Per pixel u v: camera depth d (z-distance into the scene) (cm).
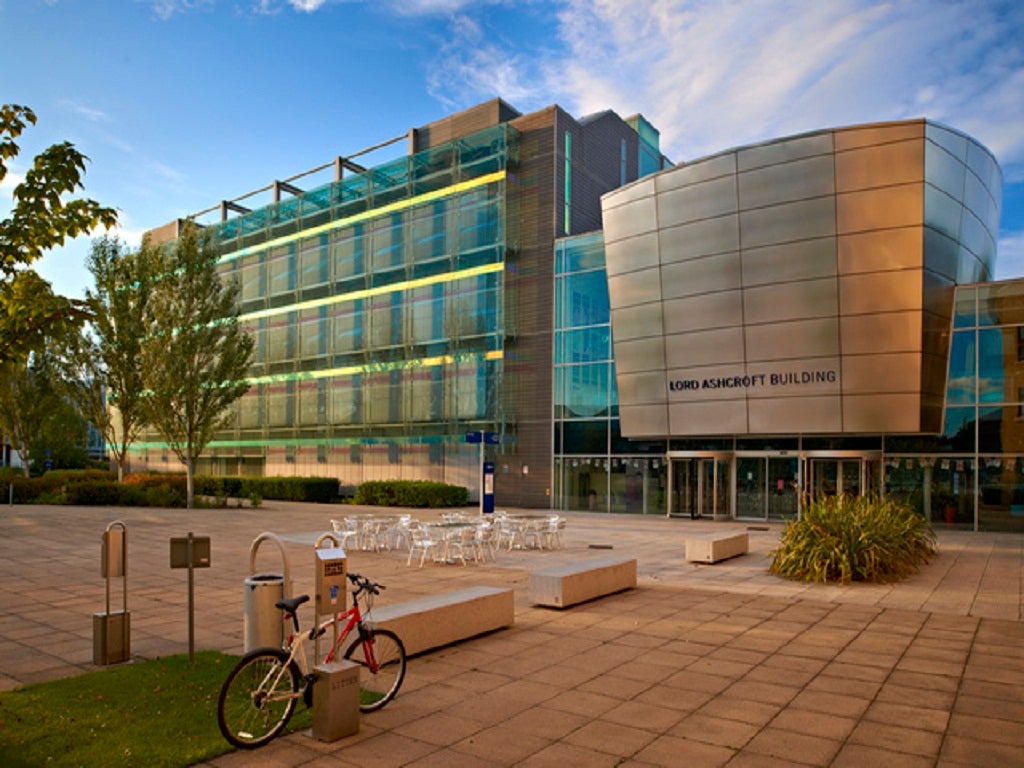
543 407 3200
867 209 2220
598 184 3588
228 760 502
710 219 2505
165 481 3566
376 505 3403
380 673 709
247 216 4719
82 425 5000
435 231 3616
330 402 4072
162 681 659
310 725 569
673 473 2792
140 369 3269
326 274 4197
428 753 518
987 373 2255
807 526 1371
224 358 3128
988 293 2262
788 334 2383
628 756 515
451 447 3547
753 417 2477
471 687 670
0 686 662
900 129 2162
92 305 560
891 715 600
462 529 1470
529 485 3219
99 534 2011
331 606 579
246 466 4672
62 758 489
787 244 2356
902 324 2192
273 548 1752
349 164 4247
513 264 3350
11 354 536
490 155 3419
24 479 3528
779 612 1012
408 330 3684
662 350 2673
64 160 563
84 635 864
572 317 3144
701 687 673
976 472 2253
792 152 2323
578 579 1059
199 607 1031
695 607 1043
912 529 1567
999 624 941
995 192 2553
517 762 504
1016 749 530
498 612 895
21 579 1283
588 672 720
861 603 1080
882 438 2392
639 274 2714
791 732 561
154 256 3231
